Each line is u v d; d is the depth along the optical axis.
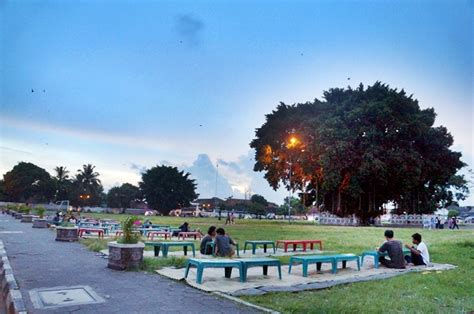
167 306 7.17
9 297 7.83
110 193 133.00
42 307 7.04
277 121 63.47
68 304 7.25
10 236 21.91
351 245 20.28
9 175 122.12
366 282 10.18
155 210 122.75
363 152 52.09
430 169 55.00
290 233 30.52
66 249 16.05
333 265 11.44
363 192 53.94
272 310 7.00
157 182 117.50
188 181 120.75
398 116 54.25
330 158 51.59
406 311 7.33
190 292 8.37
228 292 8.30
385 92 57.69
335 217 59.19
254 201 156.75
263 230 34.81
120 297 7.83
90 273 10.48
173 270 10.88
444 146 56.38
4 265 11.37
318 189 61.00
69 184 126.06
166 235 23.14
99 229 22.50
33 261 12.55
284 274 10.96
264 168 68.31
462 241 21.50
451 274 11.66
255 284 9.23
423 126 53.25
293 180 66.81
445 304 8.11
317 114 60.34
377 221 59.75
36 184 119.31
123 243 11.31
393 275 11.37
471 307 7.85
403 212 61.56
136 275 10.27
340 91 62.62
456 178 71.88
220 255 13.27
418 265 13.34
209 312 6.81
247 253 16.22
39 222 30.81
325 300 8.00
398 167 51.44
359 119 53.62
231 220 53.62
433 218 49.28
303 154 57.25
